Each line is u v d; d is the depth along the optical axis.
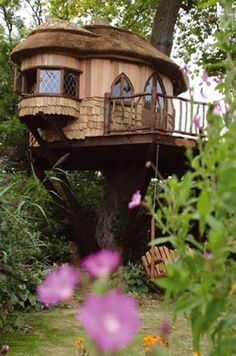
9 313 7.14
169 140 11.59
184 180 1.52
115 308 0.88
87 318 0.88
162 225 1.60
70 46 12.48
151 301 10.22
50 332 7.11
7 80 19.39
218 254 1.33
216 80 2.46
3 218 6.25
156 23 16.55
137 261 12.90
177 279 1.32
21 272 6.83
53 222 14.45
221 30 2.16
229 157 1.48
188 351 5.93
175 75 14.29
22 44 12.84
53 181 14.66
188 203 1.54
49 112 12.44
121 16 20.33
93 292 0.97
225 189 1.38
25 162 17.19
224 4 2.10
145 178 12.59
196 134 1.92
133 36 13.81
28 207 7.55
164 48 16.36
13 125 17.28
